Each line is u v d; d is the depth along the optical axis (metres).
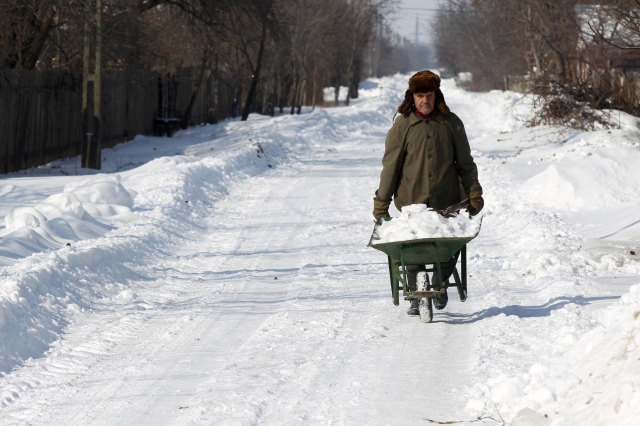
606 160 30.77
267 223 28.95
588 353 10.43
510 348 12.98
